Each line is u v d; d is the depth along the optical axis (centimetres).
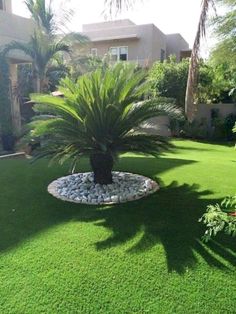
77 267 350
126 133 650
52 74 1260
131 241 411
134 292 309
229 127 1697
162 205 541
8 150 1144
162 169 823
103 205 545
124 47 2392
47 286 317
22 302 294
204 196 589
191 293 307
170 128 1752
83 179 702
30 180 705
